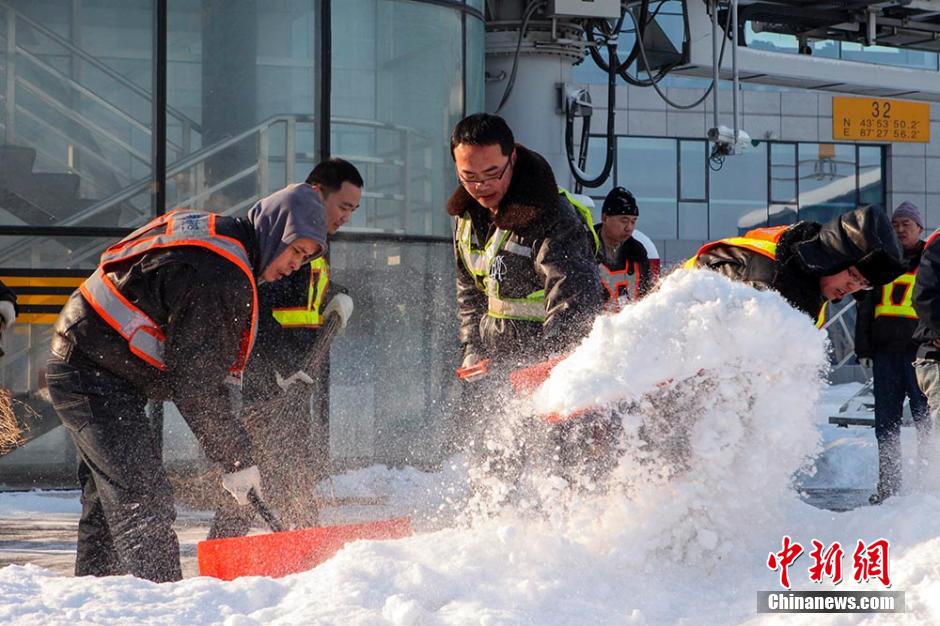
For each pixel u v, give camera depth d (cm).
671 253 2417
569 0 1109
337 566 343
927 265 600
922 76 1573
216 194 908
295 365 557
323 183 562
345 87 943
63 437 870
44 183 880
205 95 906
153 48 895
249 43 915
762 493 379
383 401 945
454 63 1000
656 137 2434
